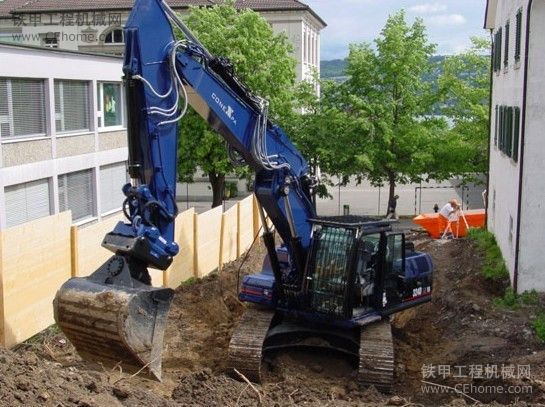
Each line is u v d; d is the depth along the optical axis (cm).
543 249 1549
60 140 2569
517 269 1568
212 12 3259
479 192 4612
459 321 1471
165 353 1250
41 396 705
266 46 3253
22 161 2350
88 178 2812
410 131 3045
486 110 3253
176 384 1070
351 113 3145
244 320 1184
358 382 1088
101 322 848
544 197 1536
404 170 3102
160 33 958
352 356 1205
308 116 3188
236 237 2112
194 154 3139
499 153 2111
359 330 1202
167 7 974
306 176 1206
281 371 1146
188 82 1002
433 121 3200
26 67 2334
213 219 1900
